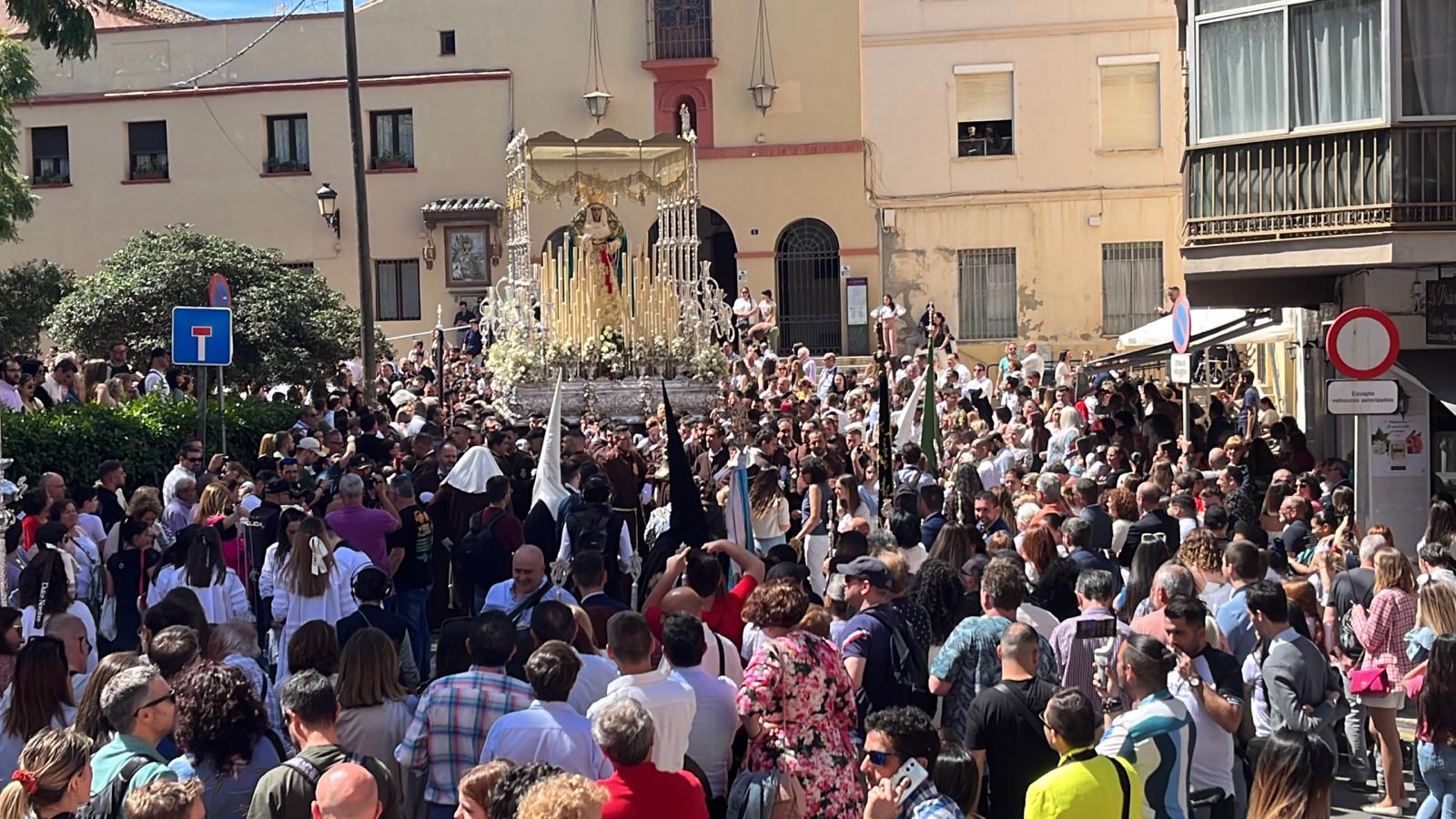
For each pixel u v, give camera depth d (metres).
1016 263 36.00
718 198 38.00
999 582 8.16
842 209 37.47
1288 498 13.14
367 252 24.48
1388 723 10.08
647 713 6.32
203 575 11.07
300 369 27.38
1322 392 20.95
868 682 8.16
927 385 16.05
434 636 14.17
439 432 18.48
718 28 38.12
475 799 5.91
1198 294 19.52
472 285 38.56
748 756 7.28
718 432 18.69
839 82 37.94
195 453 14.59
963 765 6.82
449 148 38.75
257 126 39.12
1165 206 35.53
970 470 14.41
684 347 26.91
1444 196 16.17
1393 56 16.14
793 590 7.42
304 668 7.93
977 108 36.06
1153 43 35.25
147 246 29.06
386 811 6.34
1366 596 10.83
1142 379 30.41
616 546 12.38
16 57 24.30
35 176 39.72
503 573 12.50
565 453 16.67
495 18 38.69
